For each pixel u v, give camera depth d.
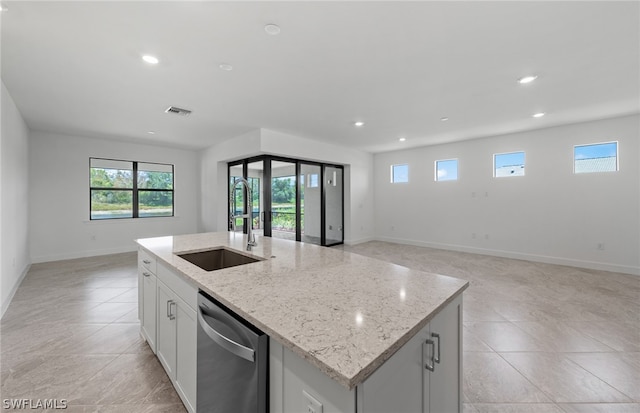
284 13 1.79
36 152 4.76
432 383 1.01
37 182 4.77
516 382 1.76
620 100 3.42
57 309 2.91
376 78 2.76
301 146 5.41
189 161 6.65
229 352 1.05
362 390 0.66
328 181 6.50
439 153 6.17
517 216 5.15
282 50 2.24
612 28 1.97
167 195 6.34
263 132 4.69
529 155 4.99
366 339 0.77
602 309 2.84
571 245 4.61
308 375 0.76
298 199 5.75
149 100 3.31
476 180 5.65
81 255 5.24
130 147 5.79
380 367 0.73
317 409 0.73
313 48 2.21
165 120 4.15
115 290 3.47
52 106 3.51
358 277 1.36
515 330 2.41
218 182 5.97
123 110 3.67
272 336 0.82
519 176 5.11
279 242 2.38
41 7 1.69
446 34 2.04
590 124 4.39
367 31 1.99
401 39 2.10
